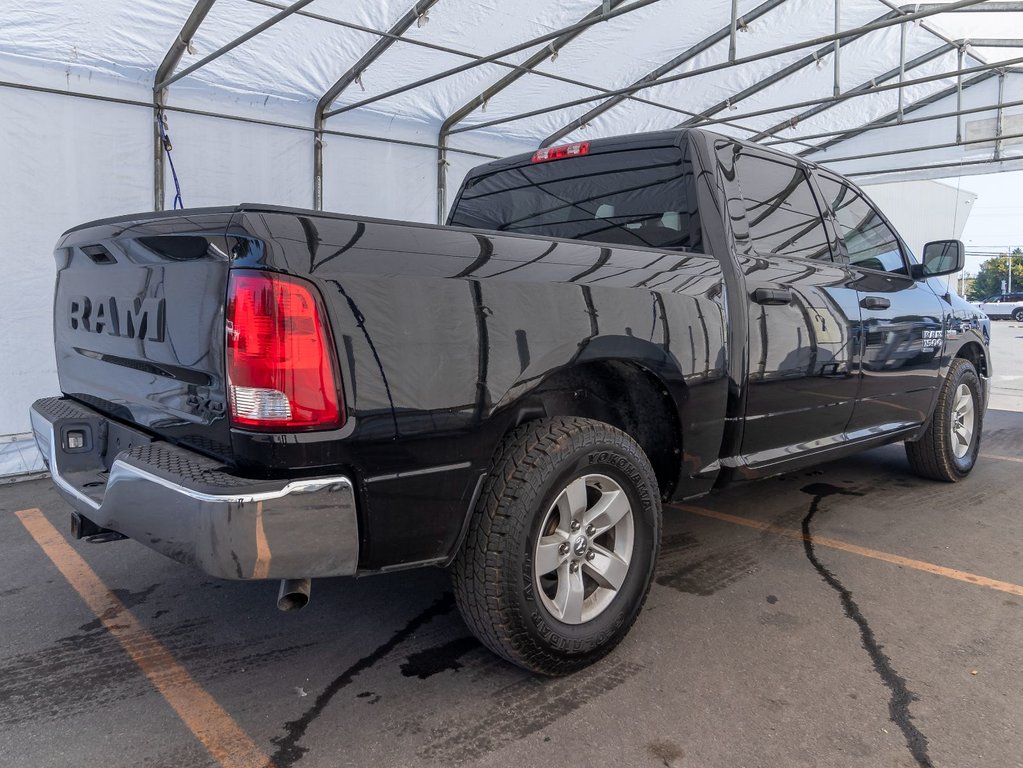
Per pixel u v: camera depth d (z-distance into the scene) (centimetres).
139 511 188
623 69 715
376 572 196
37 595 301
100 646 257
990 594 300
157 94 550
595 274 236
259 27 479
